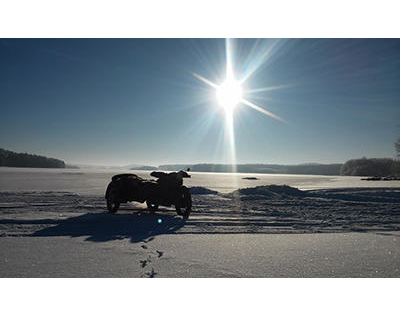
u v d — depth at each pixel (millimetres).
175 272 3693
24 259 4105
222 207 11617
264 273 3721
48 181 31828
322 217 9352
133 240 5484
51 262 3984
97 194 16172
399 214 10234
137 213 9422
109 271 3678
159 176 9656
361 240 5863
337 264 4145
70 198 13664
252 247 5113
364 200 15633
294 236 6250
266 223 7957
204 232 6508
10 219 7480
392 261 4316
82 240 5379
